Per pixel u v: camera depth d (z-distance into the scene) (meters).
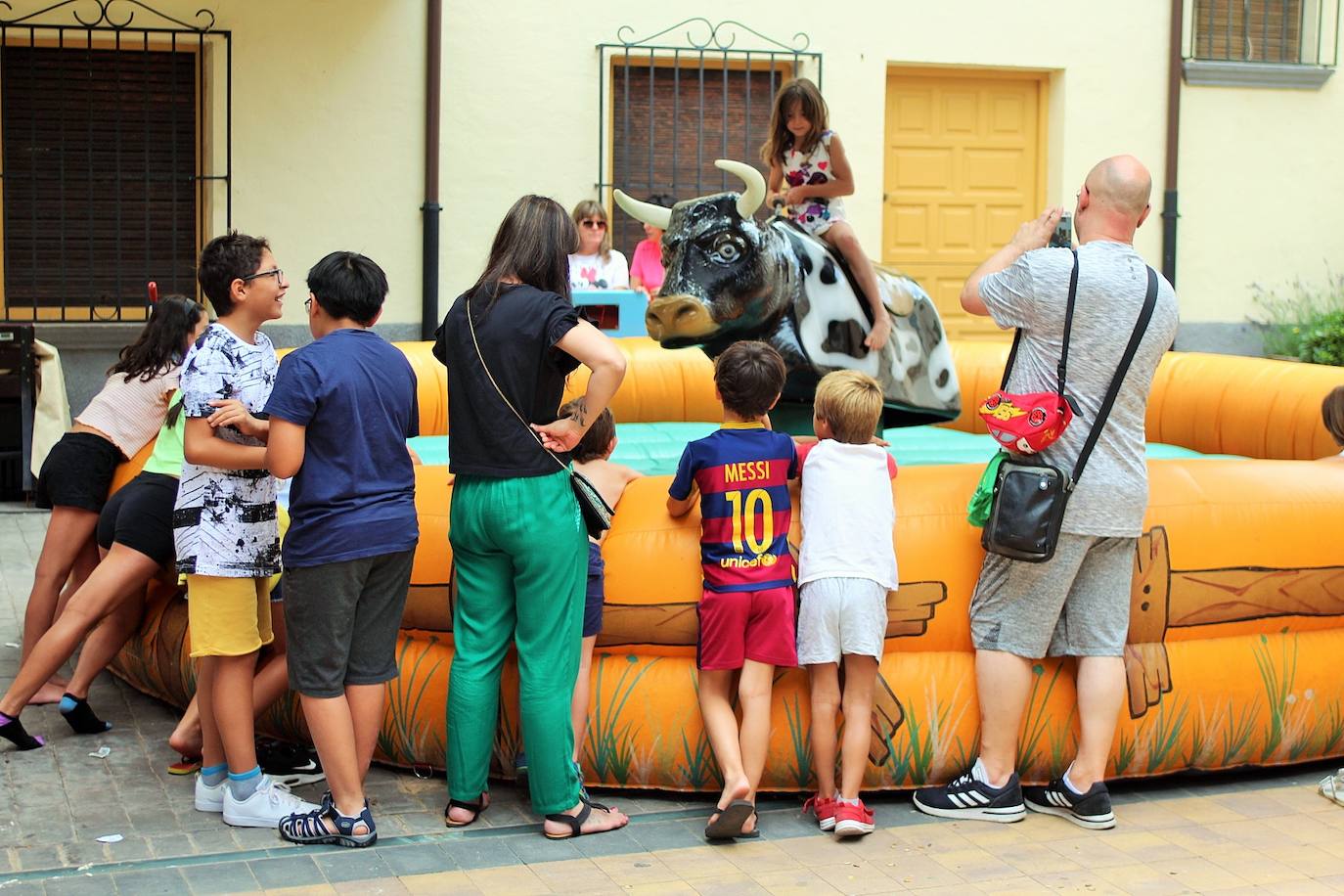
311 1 9.63
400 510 4.11
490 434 4.07
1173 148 11.10
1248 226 11.38
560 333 4.01
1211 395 7.75
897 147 11.02
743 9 10.40
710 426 7.78
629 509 4.54
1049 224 4.43
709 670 4.29
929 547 4.43
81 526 5.43
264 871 3.92
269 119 9.65
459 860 4.01
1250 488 4.64
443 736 4.58
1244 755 4.63
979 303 4.34
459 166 10.05
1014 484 4.12
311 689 4.06
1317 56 11.37
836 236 5.70
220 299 4.25
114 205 9.48
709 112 10.57
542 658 4.13
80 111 9.38
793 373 5.58
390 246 9.98
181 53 9.55
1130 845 4.17
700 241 5.29
